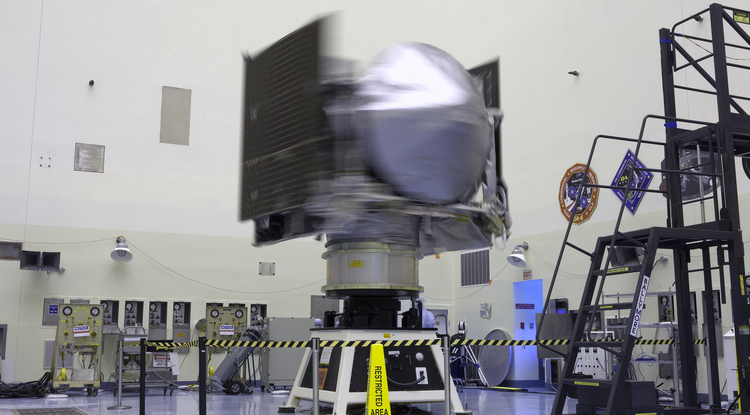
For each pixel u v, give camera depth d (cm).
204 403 628
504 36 1645
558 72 1458
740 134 638
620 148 1271
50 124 1457
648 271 557
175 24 1599
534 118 1516
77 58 1499
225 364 1302
